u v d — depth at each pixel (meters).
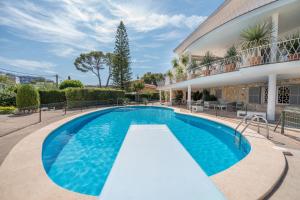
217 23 14.52
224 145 6.86
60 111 14.46
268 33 8.95
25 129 7.27
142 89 40.00
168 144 4.59
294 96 10.51
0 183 2.94
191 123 11.20
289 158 4.05
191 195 2.39
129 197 2.33
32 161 3.85
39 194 2.61
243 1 11.38
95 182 4.13
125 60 33.72
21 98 13.23
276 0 8.00
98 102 21.38
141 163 3.39
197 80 14.18
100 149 6.41
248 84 14.33
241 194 2.53
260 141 5.24
